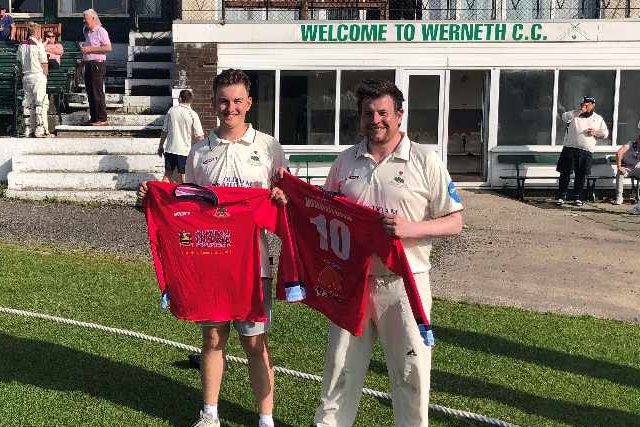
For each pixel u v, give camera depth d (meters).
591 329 6.90
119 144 13.63
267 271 4.50
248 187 4.48
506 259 9.55
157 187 4.44
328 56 14.82
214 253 4.40
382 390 5.33
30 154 13.55
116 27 19.25
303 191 4.35
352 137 15.02
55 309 6.82
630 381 5.66
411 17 16.11
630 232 11.41
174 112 11.93
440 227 4.11
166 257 4.47
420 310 4.00
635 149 14.11
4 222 10.97
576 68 14.92
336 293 4.34
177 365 5.66
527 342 6.45
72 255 9.07
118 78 17.38
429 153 4.20
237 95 4.45
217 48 14.77
